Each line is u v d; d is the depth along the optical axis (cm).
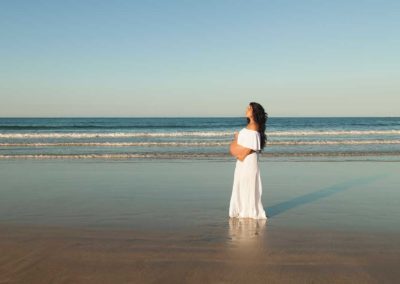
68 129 4153
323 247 486
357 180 1061
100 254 456
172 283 375
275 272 402
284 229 575
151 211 693
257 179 646
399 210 709
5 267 415
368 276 392
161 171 1210
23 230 561
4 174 1148
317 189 931
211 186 959
